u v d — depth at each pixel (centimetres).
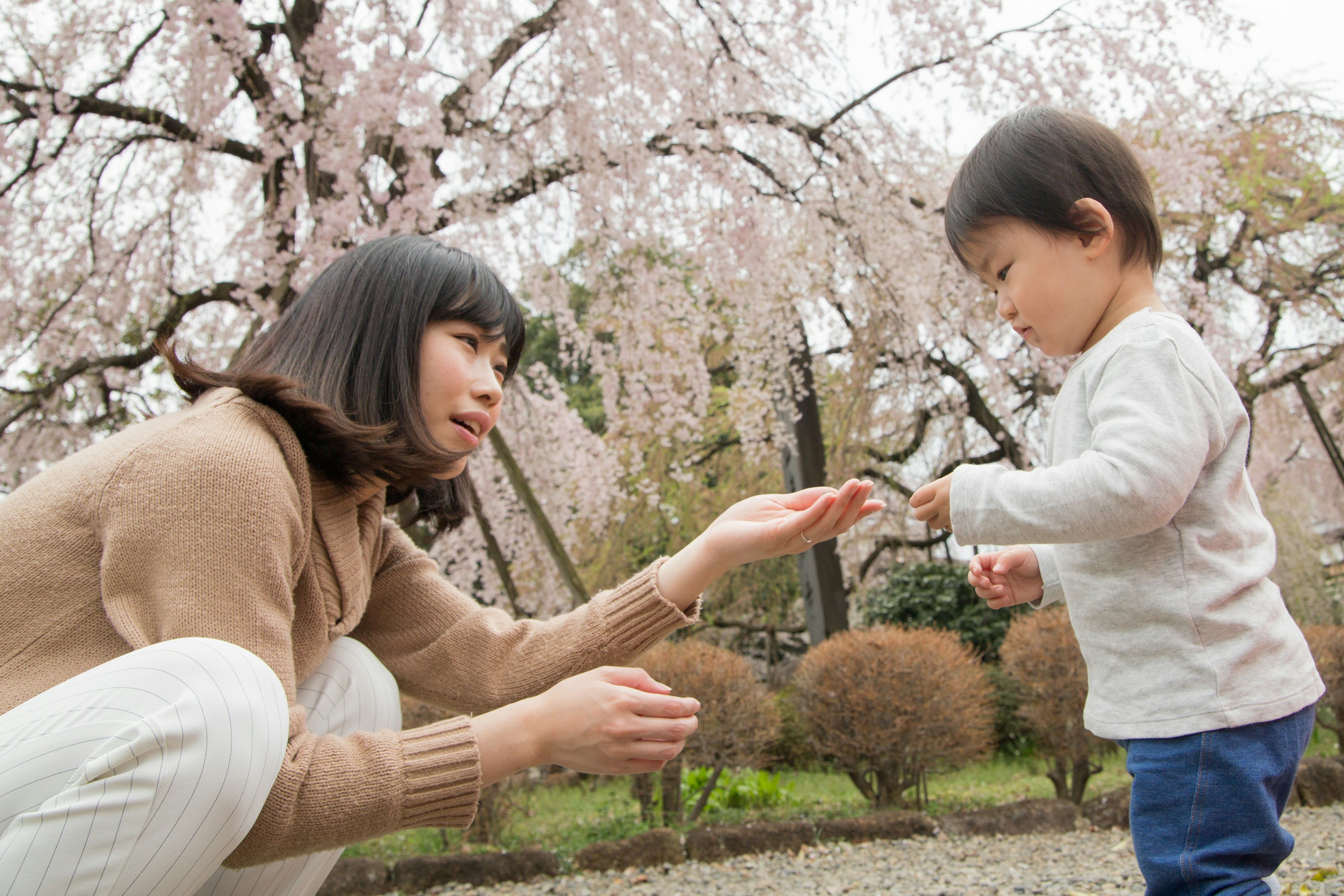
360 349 117
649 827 381
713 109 525
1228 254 831
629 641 130
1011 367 770
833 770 548
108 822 79
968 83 541
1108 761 521
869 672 405
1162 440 112
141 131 493
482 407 124
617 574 895
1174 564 119
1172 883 113
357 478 117
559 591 638
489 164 499
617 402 637
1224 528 119
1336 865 223
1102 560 124
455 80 475
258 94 474
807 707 424
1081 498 114
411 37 427
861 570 964
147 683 83
